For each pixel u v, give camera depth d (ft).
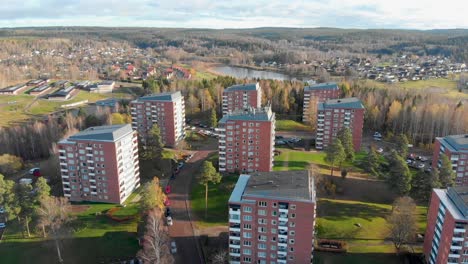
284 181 363.56
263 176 380.58
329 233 414.82
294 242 344.69
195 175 576.61
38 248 404.36
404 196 429.79
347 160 608.60
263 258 357.41
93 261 382.63
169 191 523.70
